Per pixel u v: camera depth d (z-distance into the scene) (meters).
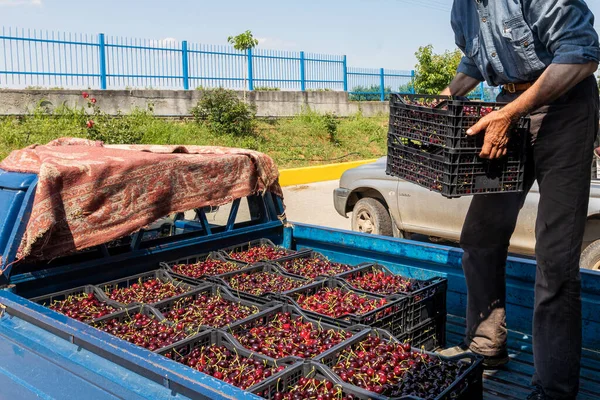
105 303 3.47
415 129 3.00
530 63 2.63
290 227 4.80
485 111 2.70
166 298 3.57
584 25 2.40
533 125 2.71
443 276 4.00
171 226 4.41
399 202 7.55
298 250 4.83
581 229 2.63
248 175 4.31
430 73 26.14
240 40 20.09
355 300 3.60
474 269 3.27
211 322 3.30
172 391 2.11
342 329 3.10
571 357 2.66
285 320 3.32
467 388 2.56
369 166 8.16
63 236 3.19
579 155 2.59
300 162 17.47
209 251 4.38
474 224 3.24
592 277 3.32
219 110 18.23
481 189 2.74
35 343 2.65
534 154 2.74
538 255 2.72
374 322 3.19
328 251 4.66
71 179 3.22
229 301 3.65
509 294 3.68
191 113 18.44
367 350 2.93
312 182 16.02
